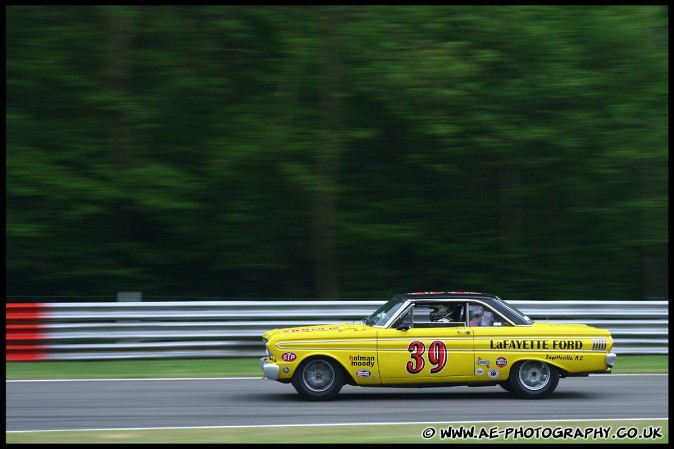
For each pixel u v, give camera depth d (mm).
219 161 34844
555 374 19406
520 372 19328
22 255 36031
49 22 35125
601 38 36438
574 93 35875
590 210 38219
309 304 26875
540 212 39031
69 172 34219
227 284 40312
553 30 36469
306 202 37250
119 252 37500
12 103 34781
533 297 38750
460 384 19266
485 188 38938
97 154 34969
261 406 18375
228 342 26438
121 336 25906
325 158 35438
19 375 22891
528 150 37094
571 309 26984
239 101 35938
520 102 36188
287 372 18953
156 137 35562
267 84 36000
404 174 38531
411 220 38531
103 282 37344
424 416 17109
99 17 35219
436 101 35750
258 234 38031
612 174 37062
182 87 35438
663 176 37625
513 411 17719
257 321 26656
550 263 38844
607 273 38969
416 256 39500
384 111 36656
